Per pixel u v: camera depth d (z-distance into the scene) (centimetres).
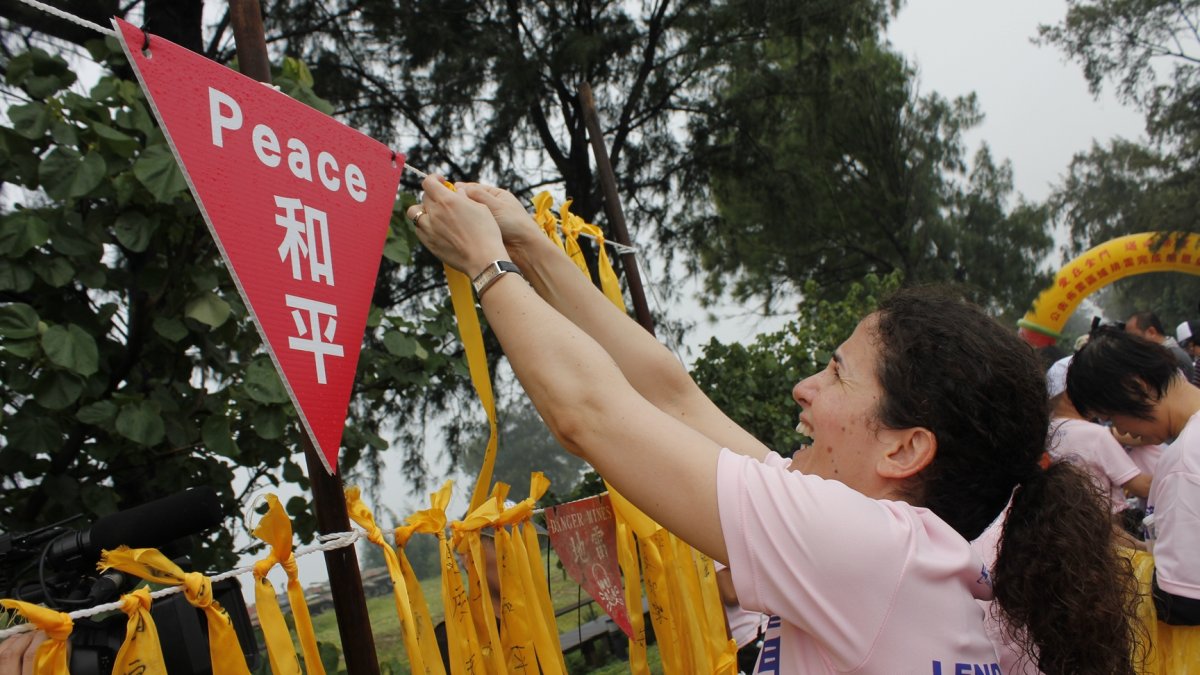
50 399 231
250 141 122
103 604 124
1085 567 108
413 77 750
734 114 917
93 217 250
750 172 942
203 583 121
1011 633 115
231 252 117
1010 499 118
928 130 1450
